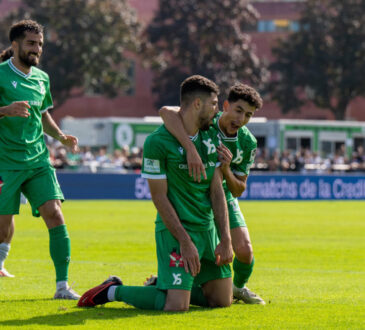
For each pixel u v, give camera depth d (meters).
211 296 26.16
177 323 22.98
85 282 33.44
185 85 25.11
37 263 40.28
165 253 25.08
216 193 25.70
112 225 67.56
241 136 27.50
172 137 25.17
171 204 25.14
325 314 25.16
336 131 173.38
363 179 121.62
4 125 28.61
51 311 25.00
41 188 28.70
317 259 44.25
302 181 117.56
